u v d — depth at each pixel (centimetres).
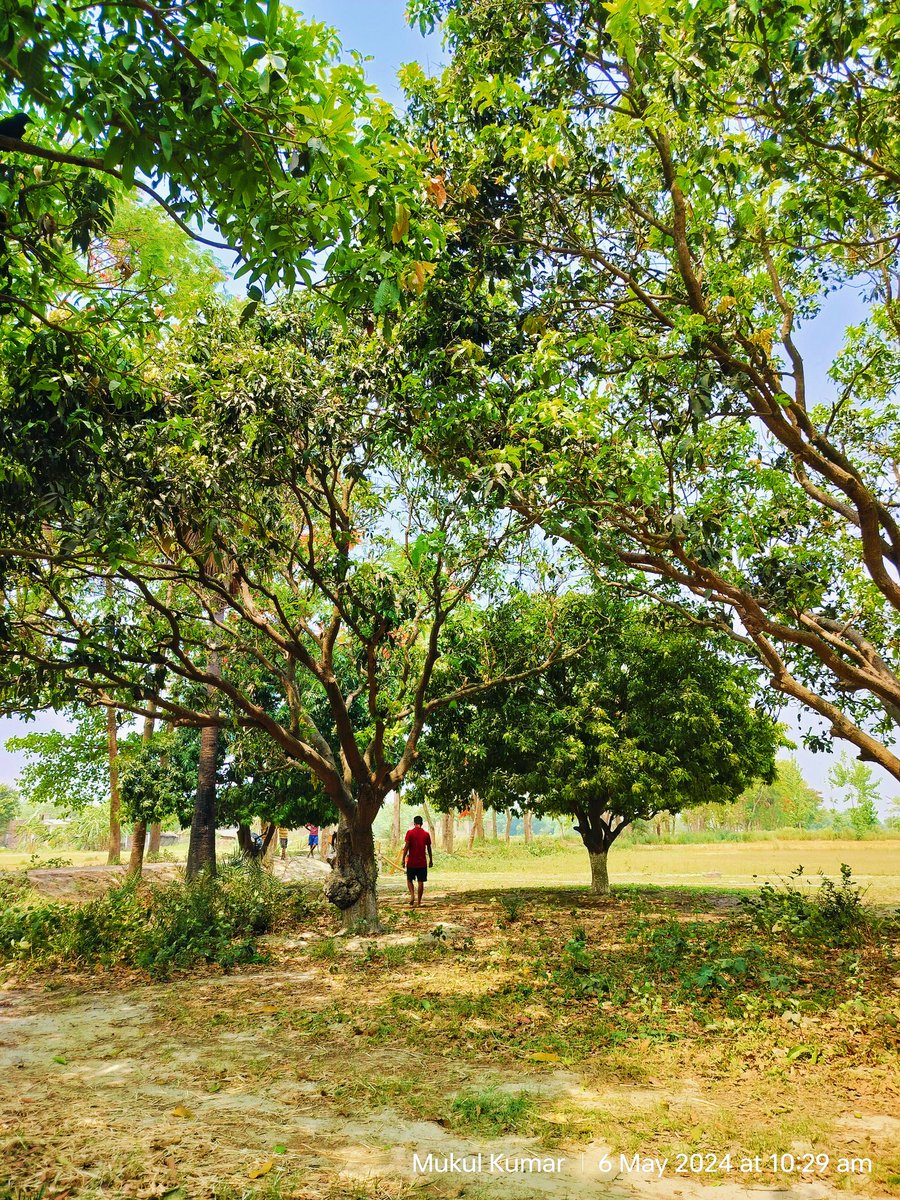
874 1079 575
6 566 845
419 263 473
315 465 1018
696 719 1505
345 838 1334
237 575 1209
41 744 2066
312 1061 638
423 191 525
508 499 830
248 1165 434
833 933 1093
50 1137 471
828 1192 406
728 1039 675
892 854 3581
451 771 1684
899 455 1126
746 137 726
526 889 2061
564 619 1483
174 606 1348
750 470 1030
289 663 1402
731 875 2609
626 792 1544
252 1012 808
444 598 1239
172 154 387
